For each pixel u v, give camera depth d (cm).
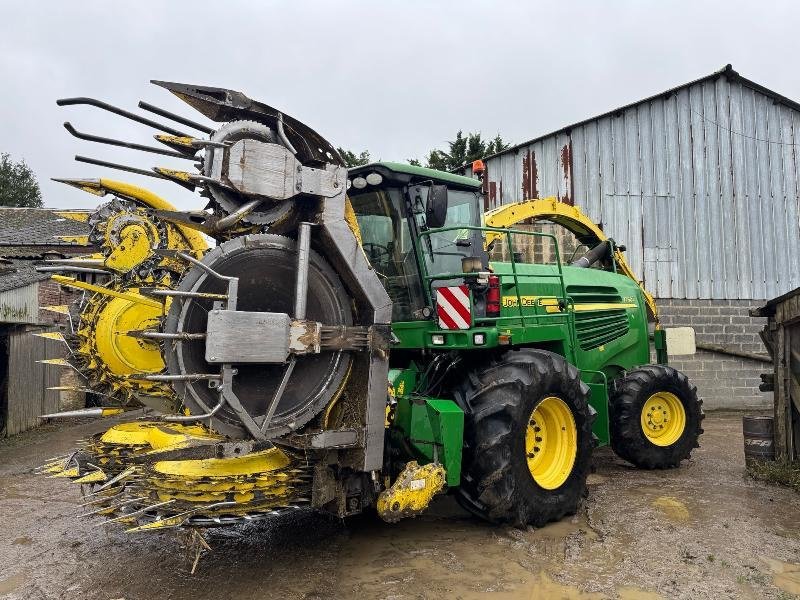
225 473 342
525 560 406
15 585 381
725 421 1062
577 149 1174
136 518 350
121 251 462
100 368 448
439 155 3366
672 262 1175
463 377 492
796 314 605
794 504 529
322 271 376
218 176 335
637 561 402
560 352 577
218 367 334
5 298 970
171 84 335
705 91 1204
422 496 403
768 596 350
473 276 462
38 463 779
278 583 373
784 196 1223
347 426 384
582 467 495
